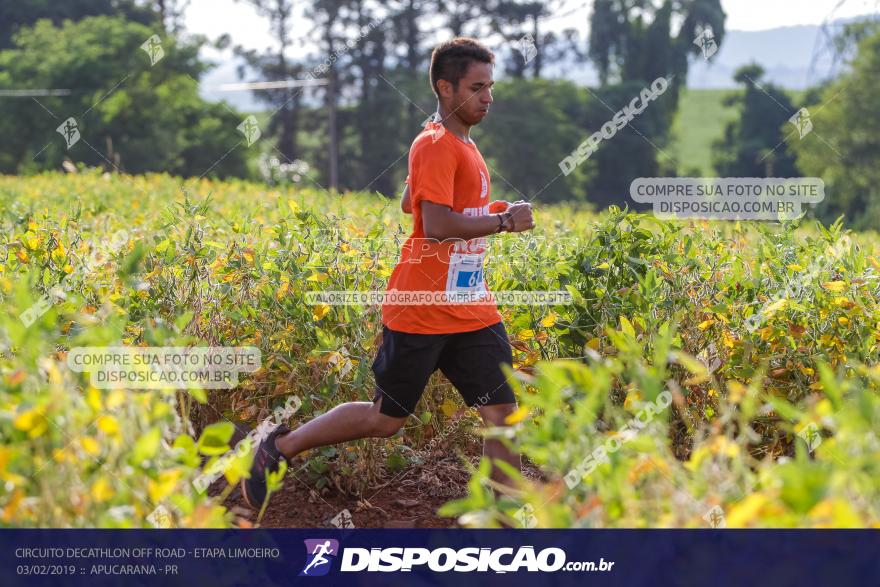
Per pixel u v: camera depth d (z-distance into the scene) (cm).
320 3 5691
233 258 569
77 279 553
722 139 5944
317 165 5528
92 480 279
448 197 407
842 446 239
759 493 235
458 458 542
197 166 5222
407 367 425
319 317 512
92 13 6800
